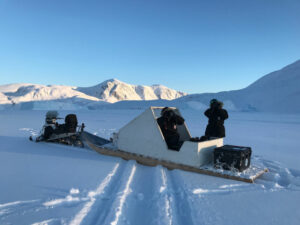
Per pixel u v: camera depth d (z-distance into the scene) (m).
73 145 6.44
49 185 3.38
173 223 2.39
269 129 13.34
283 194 3.28
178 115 5.13
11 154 5.43
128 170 4.17
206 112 5.40
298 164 5.21
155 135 4.63
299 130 12.83
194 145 4.16
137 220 2.45
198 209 2.73
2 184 3.39
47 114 7.19
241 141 8.61
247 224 2.42
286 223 2.46
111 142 6.29
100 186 3.35
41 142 7.06
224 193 3.27
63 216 2.44
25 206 2.67
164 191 3.25
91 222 2.36
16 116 22.69
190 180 3.74
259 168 4.30
